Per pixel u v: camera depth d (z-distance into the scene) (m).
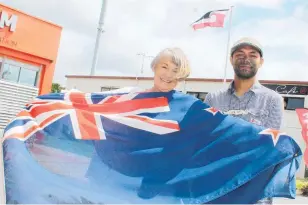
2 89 10.93
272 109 3.07
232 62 3.23
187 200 2.69
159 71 3.11
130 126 2.98
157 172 2.80
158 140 2.94
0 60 11.14
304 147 19.94
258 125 2.95
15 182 2.22
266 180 2.79
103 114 3.03
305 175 18.72
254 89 3.18
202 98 23.56
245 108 3.17
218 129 2.96
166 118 3.04
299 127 20.44
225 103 3.30
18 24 11.62
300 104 20.89
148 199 2.65
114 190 2.62
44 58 12.45
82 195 2.44
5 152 2.39
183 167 2.84
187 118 3.03
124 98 3.15
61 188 2.38
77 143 2.79
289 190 2.76
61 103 2.99
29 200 2.18
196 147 2.93
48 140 2.71
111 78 28.05
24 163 2.36
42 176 2.36
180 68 3.08
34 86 12.20
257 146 2.85
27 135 2.63
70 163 2.64
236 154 2.86
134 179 2.74
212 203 2.71
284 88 21.48
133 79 26.88
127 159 2.83
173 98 3.12
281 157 2.77
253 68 3.11
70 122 2.87
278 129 3.03
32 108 2.90
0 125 10.73
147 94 3.14
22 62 11.81
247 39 3.11
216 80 23.33
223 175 2.79
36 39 12.20
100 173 2.69
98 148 2.82
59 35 13.02
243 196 2.77
